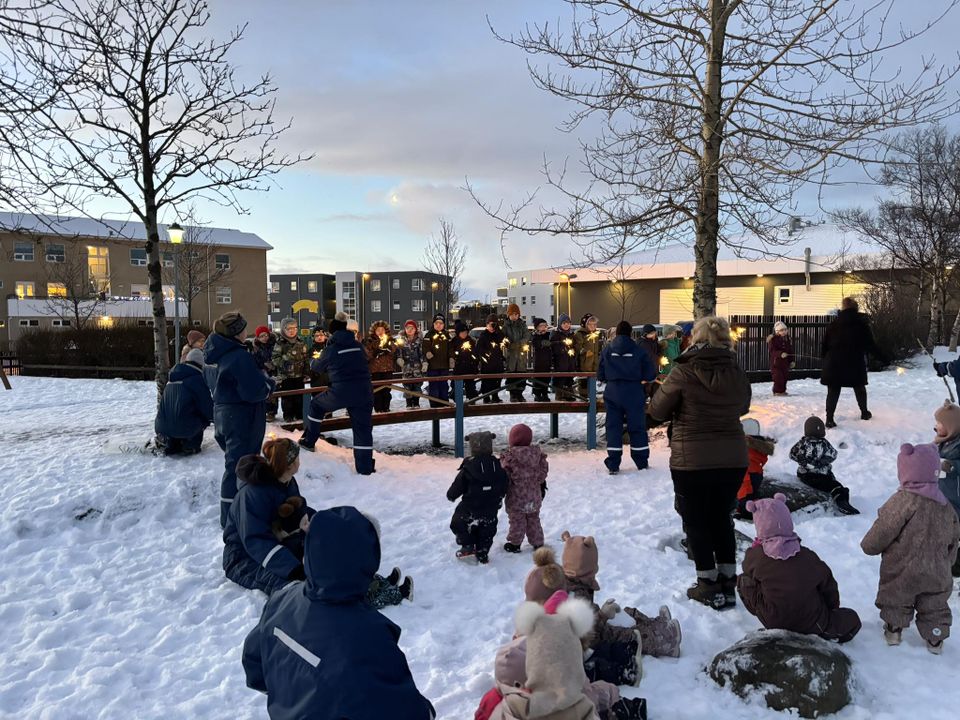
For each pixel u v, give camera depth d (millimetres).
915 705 3191
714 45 9406
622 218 9680
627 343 7844
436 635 4016
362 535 2098
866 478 7301
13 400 16766
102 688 3498
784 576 3582
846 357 8898
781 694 3178
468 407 9461
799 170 8516
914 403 10469
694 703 3248
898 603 3691
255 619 4309
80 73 7441
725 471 4199
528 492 5457
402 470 8047
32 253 40906
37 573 5012
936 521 3627
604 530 5957
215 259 44906
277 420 10078
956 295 25484
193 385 7176
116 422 11930
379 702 1944
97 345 23578
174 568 5109
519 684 2496
